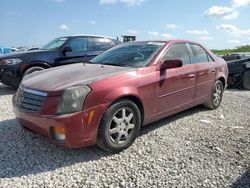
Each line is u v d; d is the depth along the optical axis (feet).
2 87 27.68
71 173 10.46
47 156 11.78
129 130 12.63
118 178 10.12
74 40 27.43
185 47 16.96
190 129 15.46
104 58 16.10
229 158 11.78
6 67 23.86
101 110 11.29
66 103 10.77
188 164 11.21
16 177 10.09
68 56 26.63
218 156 11.96
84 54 27.55
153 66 14.01
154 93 13.66
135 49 15.85
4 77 24.07
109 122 11.60
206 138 14.06
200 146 13.01
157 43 15.98
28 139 13.43
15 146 12.64
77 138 10.91
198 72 17.02
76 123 10.78
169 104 14.87
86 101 10.98
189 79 16.15
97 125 11.32
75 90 10.91
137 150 12.51
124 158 11.75
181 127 15.75
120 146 12.17
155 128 15.46
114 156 11.92
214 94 19.57
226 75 20.85
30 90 11.92
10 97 22.88
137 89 12.68
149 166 11.03
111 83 11.84
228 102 22.72
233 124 16.62
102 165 11.11
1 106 19.57
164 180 10.02
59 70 14.26
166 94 14.48
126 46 16.89
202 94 17.92
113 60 15.29
